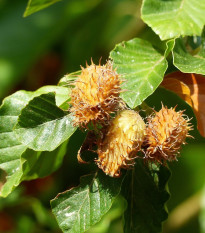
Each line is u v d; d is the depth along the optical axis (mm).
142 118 399
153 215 423
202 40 423
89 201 405
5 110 417
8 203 505
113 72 388
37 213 504
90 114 384
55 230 508
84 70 388
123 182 416
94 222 401
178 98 469
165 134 388
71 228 402
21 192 507
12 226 508
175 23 423
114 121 385
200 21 425
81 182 406
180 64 404
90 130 392
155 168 420
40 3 450
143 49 423
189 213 507
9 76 507
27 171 412
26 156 405
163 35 418
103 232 489
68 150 484
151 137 390
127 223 417
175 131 389
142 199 422
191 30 421
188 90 408
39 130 402
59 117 404
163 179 420
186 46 432
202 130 413
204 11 428
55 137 400
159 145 389
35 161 413
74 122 392
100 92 382
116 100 387
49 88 416
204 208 503
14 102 418
